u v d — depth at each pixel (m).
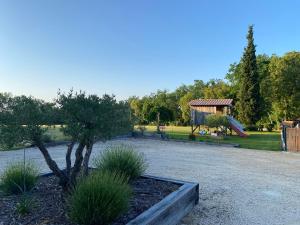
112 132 3.88
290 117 34.31
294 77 32.66
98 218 3.09
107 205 3.14
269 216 4.39
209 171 7.80
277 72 32.72
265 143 16.16
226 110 24.59
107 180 3.41
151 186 4.71
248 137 20.88
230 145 14.68
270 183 6.53
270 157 10.84
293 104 33.84
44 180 4.88
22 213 3.39
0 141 3.41
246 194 5.57
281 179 6.98
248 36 34.16
